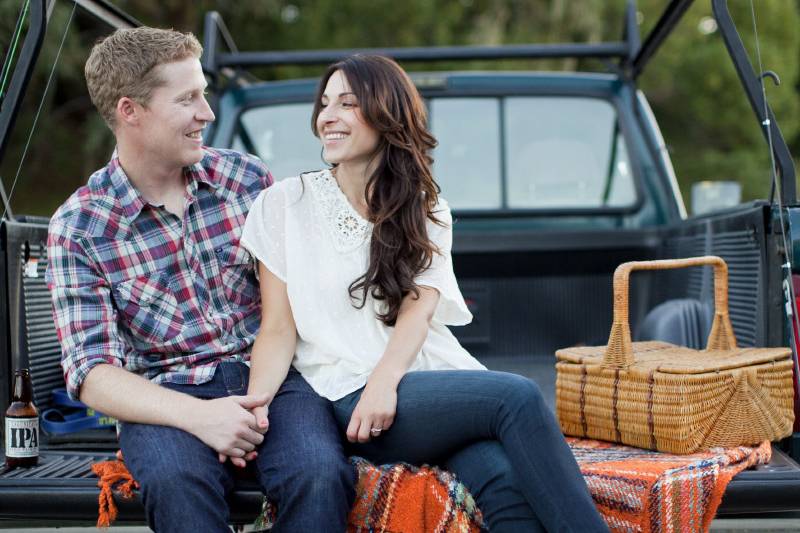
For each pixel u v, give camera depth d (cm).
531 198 423
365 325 234
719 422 240
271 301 236
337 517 206
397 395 220
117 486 220
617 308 248
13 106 259
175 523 203
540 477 204
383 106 232
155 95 228
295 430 217
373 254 230
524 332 389
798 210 249
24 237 268
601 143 426
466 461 215
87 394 222
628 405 244
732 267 289
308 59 423
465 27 1647
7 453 238
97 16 328
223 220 244
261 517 219
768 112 256
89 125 1316
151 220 238
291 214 237
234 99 426
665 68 1669
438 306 241
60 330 229
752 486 221
